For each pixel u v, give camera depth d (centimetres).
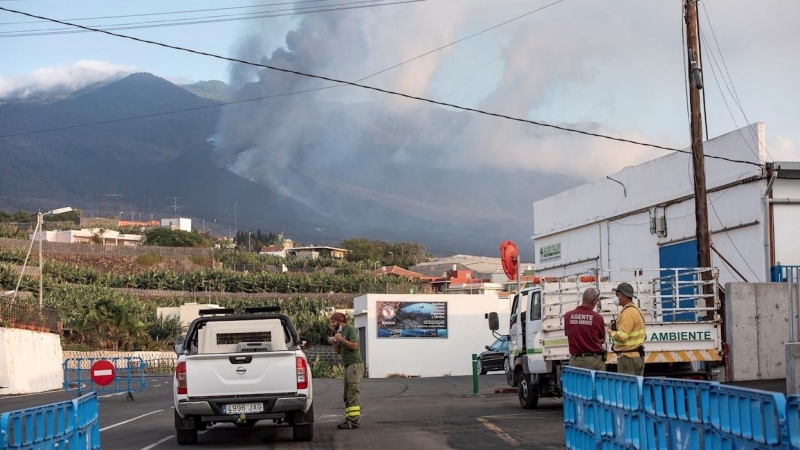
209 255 13125
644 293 1702
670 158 3131
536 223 4303
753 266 2694
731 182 2769
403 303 5475
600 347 1274
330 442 1348
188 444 1385
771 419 502
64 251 11950
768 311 2114
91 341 7338
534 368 1825
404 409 1986
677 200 3089
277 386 1346
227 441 1420
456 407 1995
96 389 3672
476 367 2570
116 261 12231
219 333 1485
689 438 645
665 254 3184
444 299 5519
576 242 3888
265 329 1490
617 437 828
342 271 14338
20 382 3803
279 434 1505
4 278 8200
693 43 2214
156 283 10400
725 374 1653
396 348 5428
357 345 1563
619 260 3512
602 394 881
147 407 2402
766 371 2097
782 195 2647
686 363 1691
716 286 1669
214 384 1341
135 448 1341
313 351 6500
